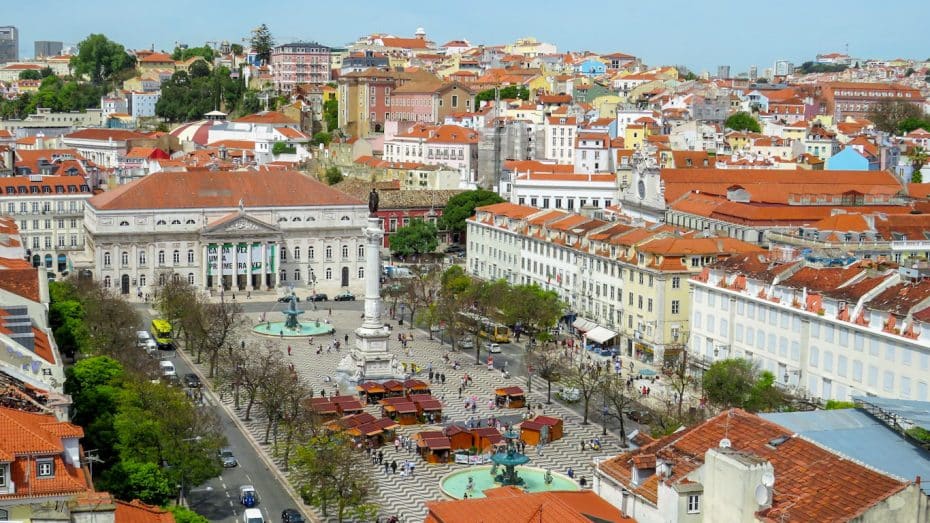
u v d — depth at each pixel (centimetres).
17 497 10581
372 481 19412
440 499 19850
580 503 13025
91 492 10712
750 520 11219
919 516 10938
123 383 19338
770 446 12362
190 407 19238
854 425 13138
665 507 12031
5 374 13512
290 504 19462
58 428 11569
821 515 10931
